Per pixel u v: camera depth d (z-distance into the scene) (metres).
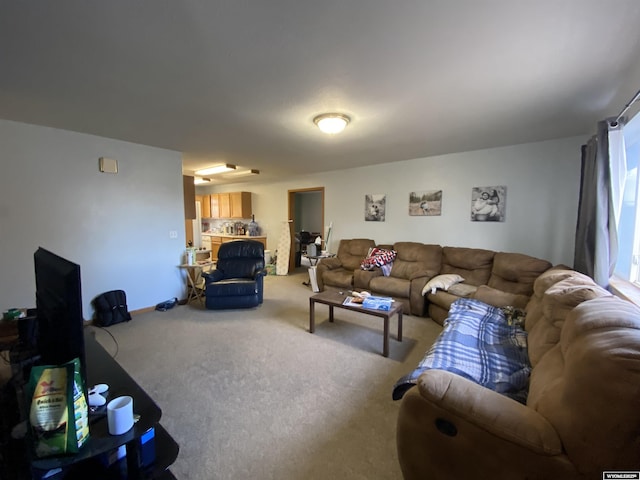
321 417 1.81
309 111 2.50
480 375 1.61
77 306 0.93
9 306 2.88
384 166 4.90
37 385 0.90
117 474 1.05
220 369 2.38
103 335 3.10
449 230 4.26
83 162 3.29
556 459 0.92
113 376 1.40
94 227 3.41
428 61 1.71
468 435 1.08
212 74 1.87
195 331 3.21
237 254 4.60
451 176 4.19
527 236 3.65
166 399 1.99
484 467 1.05
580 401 0.90
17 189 2.89
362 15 1.31
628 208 2.47
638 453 0.79
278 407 1.91
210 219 8.65
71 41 1.52
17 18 1.32
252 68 1.79
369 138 3.34
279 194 6.85
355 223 5.37
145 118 2.71
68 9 1.27
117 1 1.21
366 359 2.56
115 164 3.50
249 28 1.41
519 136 3.27
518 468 0.98
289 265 6.77
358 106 2.38
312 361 2.52
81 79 1.94
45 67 1.79
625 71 1.80
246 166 5.20
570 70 1.80
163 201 4.02
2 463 0.94
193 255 4.39
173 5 1.24
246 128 2.98
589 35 1.45
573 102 2.29
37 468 0.88
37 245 3.02
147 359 2.56
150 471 1.08
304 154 4.21
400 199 4.74
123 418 1.02
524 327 2.33
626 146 2.47
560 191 3.41
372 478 1.39
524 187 3.63
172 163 4.07
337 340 2.96
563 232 3.43
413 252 4.29
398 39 1.50
